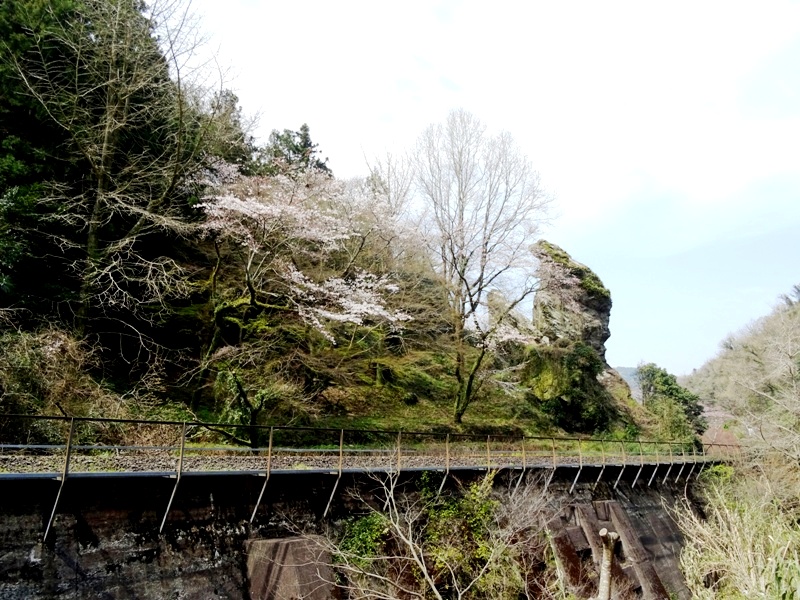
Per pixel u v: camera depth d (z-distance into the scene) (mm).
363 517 13375
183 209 21547
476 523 15203
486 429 26156
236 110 25828
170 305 20828
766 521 16203
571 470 20141
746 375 33688
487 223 25984
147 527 9867
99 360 16203
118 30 18156
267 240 20703
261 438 17781
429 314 28062
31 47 17031
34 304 15609
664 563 21312
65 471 8859
